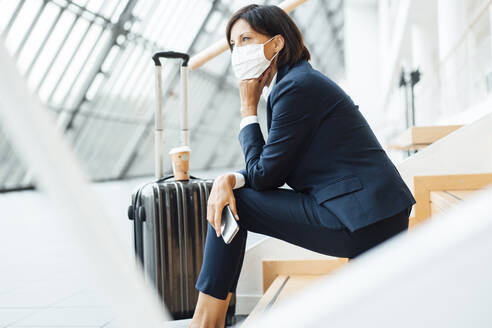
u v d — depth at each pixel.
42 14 9.04
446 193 1.82
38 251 3.66
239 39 1.34
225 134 20.52
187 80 1.87
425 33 10.93
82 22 9.70
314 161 1.19
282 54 1.31
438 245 0.29
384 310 0.31
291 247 2.09
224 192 1.22
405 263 0.30
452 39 7.05
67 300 2.27
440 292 0.30
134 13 10.41
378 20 16.30
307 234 1.20
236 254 1.27
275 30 1.31
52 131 0.32
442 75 7.15
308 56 1.34
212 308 1.26
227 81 16.72
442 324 0.30
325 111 1.18
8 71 0.31
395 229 1.15
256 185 1.23
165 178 1.79
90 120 12.13
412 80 5.20
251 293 2.10
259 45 1.30
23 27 9.01
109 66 11.00
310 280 1.97
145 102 13.29
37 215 6.15
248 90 1.33
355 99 16.28
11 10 8.65
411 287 0.30
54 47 9.73
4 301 2.29
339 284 0.32
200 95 16.62
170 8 11.08
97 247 0.34
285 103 1.18
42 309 2.13
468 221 0.29
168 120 14.85
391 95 15.08
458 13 7.02
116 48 10.73
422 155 2.07
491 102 3.60
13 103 0.31
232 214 1.18
